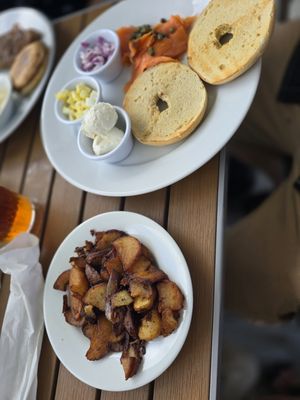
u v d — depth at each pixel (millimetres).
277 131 532
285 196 505
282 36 513
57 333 367
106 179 400
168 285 338
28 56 505
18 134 502
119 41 427
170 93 390
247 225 522
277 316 469
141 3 452
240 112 361
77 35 525
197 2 420
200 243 366
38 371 377
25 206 438
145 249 359
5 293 426
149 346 336
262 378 556
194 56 388
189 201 382
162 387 335
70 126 429
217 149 358
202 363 332
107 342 347
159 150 391
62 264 388
